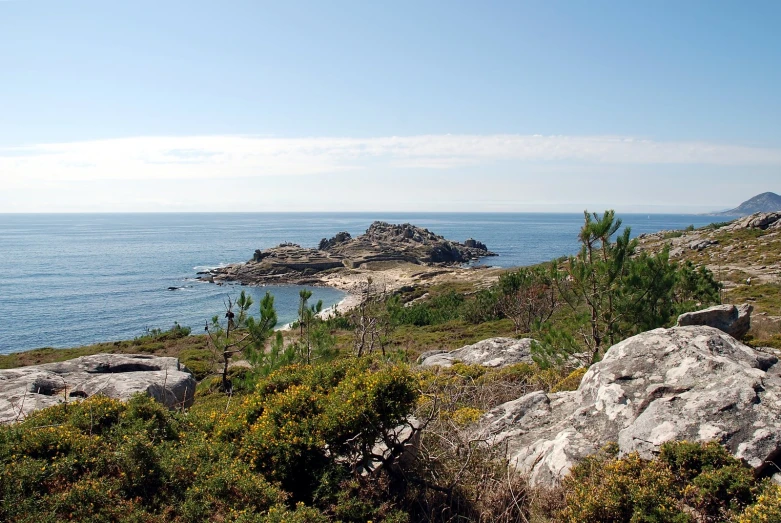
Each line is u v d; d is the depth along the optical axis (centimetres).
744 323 1396
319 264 11925
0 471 627
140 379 1427
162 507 639
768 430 688
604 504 623
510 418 1080
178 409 1146
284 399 820
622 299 1568
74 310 7544
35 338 5934
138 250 17850
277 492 688
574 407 1040
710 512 607
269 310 2092
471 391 1356
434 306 5600
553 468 801
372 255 12838
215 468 714
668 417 770
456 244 16288
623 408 876
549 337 1689
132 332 6238
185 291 9394
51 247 19125
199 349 3609
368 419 751
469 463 820
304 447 758
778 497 542
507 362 1917
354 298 8131
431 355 2264
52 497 604
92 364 1670
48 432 739
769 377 804
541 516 706
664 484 627
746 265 4756
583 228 1648
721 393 778
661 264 1628
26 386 1298
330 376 945
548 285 3094
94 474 668
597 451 805
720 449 661
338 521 661
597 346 1596
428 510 742
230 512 630
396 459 808
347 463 791
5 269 12412
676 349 953
